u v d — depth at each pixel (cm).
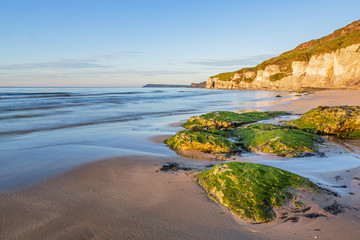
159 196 575
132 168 778
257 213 479
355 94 4119
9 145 1165
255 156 944
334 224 451
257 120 1769
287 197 528
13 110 2717
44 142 1234
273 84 11812
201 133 1086
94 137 1349
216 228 448
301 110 2373
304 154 952
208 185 602
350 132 1224
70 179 686
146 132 1494
